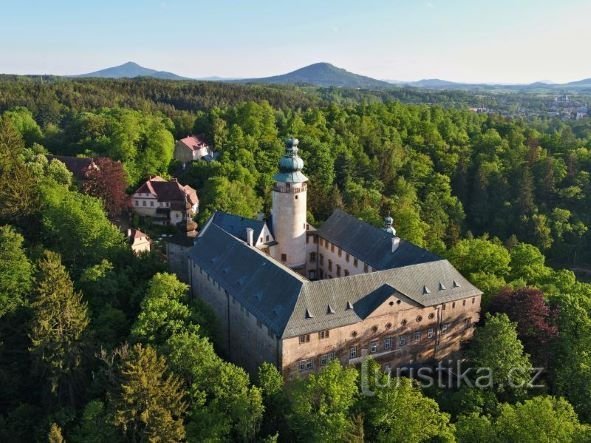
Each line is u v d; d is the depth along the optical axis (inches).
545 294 3221.0
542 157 6461.6
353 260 3609.7
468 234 5182.1
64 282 2556.6
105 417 2116.1
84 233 3503.9
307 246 4025.6
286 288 2623.0
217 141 6486.2
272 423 2188.7
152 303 2608.3
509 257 3750.0
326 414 2006.6
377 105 7839.6
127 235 4323.3
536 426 1980.8
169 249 3895.2
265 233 3673.7
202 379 2218.3
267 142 5989.2
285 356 2477.9
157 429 1989.4
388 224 3668.8
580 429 2036.2
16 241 2979.8
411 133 7160.4
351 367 2420.0
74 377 2559.1
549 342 2770.7
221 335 3134.8
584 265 5816.9
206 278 3321.9
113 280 3134.8
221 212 4028.1
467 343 3011.8
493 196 6200.8
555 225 5812.0
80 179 4980.3
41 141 6343.5
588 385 2468.0
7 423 2464.3
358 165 6077.8
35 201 3676.2
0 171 3715.6
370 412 2139.5
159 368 2105.1
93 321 2832.2
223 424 2065.7
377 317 2682.1
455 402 2493.8
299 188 3634.4
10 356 2758.4
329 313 2573.8
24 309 2854.3
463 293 2933.1
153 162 5639.8
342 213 3966.5
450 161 6505.9
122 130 5600.4
